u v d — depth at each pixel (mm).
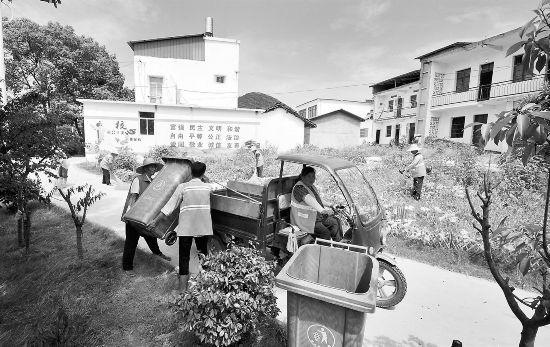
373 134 33406
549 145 1360
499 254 4965
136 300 3777
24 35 23375
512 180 8609
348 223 4023
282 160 4395
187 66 24375
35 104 4926
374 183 10562
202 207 3924
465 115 20188
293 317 2395
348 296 2123
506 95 16812
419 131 23000
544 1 1331
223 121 21938
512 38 16703
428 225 6484
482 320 3680
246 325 2684
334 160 4336
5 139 4656
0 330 3242
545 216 1581
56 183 9227
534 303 1714
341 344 2248
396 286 3803
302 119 24266
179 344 3016
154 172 4961
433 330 3469
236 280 2773
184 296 2775
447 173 11156
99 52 27328
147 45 25547
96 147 19234
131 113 20250
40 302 3678
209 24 25984
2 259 4781
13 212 6898
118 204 8523
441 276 4781
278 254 4668
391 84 31734
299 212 4164
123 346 3021
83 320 3307
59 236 5824
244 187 5297
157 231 4152
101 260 4797
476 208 7395
